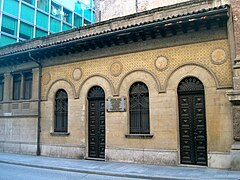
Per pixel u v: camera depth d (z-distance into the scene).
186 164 11.22
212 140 10.65
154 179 9.30
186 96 11.61
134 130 12.61
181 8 12.20
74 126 14.35
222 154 10.38
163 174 9.62
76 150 14.05
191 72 11.39
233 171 9.74
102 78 13.71
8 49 18.33
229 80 10.59
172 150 11.38
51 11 34.50
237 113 9.93
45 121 15.45
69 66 14.98
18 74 17.19
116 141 12.84
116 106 13.03
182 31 11.65
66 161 13.13
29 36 30.06
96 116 13.90
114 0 19.28
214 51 11.01
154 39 12.40
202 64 11.17
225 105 10.57
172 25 11.20
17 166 12.45
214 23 10.95
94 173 10.54
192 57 11.43
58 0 36.03
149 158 11.85
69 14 38.78
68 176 9.99
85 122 14.02
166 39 12.10
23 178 9.59
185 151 11.34
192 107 11.41
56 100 15.41
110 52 13.62
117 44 13.30
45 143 15.27
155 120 11.94
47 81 15.71
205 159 10.89
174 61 11.82
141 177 9.56
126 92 12.89
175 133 11.42
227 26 10.73
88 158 13.71
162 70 12.05
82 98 14.28
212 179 8.55
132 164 11.91
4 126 17.31
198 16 10.55
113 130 12.99
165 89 11.86
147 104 12.45
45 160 13.52
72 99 14.62
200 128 11.14
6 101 17.39
